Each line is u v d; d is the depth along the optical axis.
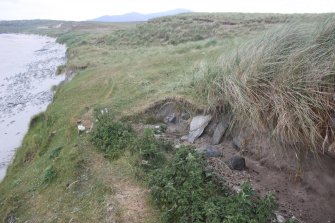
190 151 5.55
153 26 31.53
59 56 35.25
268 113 5.39
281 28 6.83
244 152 5.87
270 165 5.40
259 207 4.15
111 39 30.73
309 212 4.49
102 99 9.88
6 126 13.86
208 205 4.25
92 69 14.93
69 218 5.18
